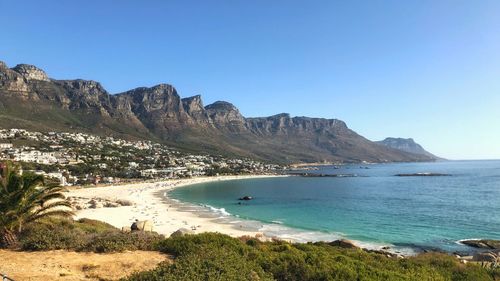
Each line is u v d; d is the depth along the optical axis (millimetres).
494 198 104875
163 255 15922
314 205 98188
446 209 85250
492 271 17781
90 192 134125
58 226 21391
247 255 14328
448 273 16203
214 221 67625
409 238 53656
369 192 132875
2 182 20297
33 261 14852
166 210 83625
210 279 9383
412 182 178125
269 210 88250
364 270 12750
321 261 13320
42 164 180000
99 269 13719
